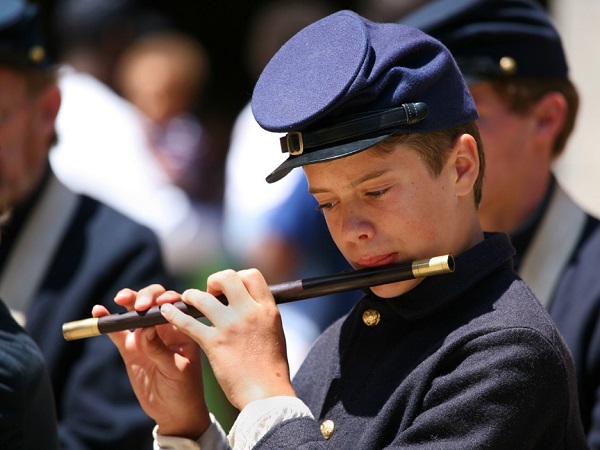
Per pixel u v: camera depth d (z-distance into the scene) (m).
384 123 9.06
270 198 20.20
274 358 9.50
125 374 14.29
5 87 14.52
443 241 9.47
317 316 18.55
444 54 9.47
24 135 14.71
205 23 32.25
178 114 24.48
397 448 9.05
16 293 14.53
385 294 9.64
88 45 24.38
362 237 9.30
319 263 19.61
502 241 9.73
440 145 9.41
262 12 31.98
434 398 9.14
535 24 13.70
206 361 18.50
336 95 9.05
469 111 9.60
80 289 14.53
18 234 14.72
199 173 23.86
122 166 20.42
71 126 20.16
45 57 14.98
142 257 14.89
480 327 9.21
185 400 10.20
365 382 9.79
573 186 21.28
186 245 21.88
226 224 21.95
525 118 13.63
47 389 10.78
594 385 12.62
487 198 13.62
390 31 9.57
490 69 13.45
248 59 32.00
